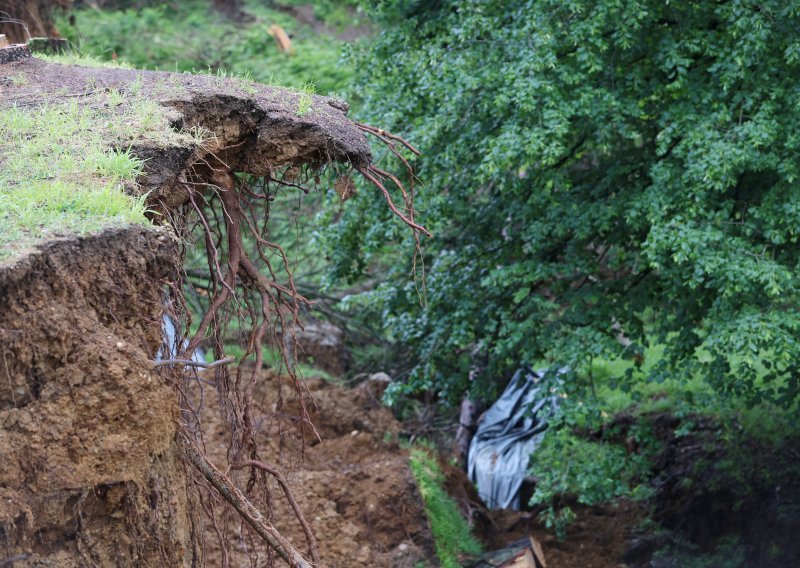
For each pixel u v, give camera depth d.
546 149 8.00
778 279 7.78
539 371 13.68
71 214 3.64
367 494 9.71
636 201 8.34
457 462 12.90
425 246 10.19
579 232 8.87
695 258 7.81
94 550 3.33
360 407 12.17
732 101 8.34
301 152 5.02
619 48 8.80
